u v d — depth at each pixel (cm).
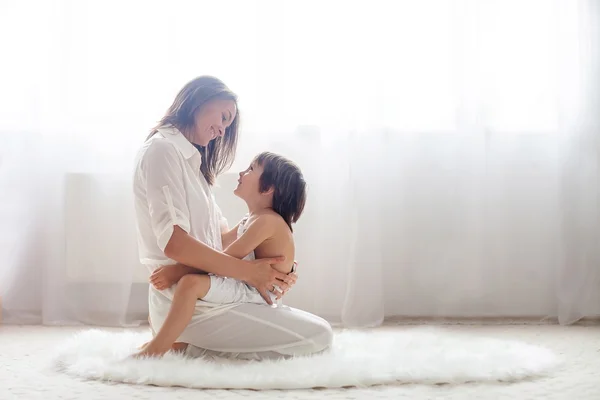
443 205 282
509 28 280
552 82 281
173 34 277
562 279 275
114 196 275
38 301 278
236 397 151
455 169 281
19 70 276
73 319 273
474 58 279
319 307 277
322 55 278
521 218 284
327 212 278
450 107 280
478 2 279
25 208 276
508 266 282
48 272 272
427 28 280
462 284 280
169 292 187
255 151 278
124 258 273
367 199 275
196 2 278
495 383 165
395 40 279
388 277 283
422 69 280
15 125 277
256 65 278
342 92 278
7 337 241
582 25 277
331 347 194
